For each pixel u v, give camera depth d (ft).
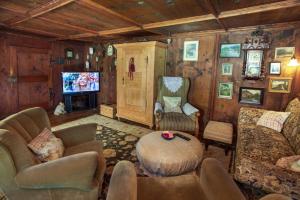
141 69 13.16
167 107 11.90
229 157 8.98
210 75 12.12
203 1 6.70
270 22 9.41
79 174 4.47
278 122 8.49
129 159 8.54
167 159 6.16
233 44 11.10
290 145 6.93
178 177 4.83
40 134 5.90
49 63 16.25
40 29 12.20
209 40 11.87
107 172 7.43
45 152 5.36
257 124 8.83
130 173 4.04
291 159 4.91
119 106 14.84
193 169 6.46
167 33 12.69
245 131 8.08
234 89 11.43
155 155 6.37
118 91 14.76
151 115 12.85
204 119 12.68
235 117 11.58
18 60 14.23
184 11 7.95
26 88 14.93
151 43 12.25
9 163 4.22
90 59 18.75
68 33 13.57
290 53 9.67
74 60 18.12
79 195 4.71
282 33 9.76
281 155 6.14
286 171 4.27
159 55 12.88
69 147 6.57
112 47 16.88
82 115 16.02
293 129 7.23
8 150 4.22
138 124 13.75
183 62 13.04
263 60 10.39
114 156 8.79
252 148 6.59
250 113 9.71
